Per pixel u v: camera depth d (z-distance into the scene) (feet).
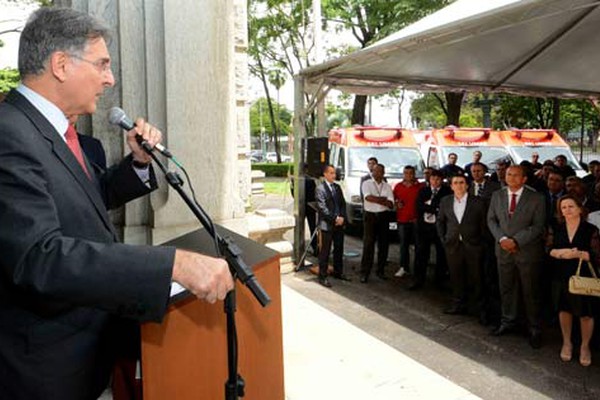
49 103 4.14
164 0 8.45
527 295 15.83
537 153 39.93
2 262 3.43
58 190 3.89
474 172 24.95
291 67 77.15
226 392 4.53
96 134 8.41
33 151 3.73
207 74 8.98
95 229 4.17
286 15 66.85
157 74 8.60
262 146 175.83
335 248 24.27
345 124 114.11
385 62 22.90
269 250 5.84
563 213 14.47
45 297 3.36
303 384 8.30
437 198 22.08
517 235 15.65
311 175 24.29
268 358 5.67
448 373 14.08
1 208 3.47
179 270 3.64
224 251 4.46
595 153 90.43
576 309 14.19
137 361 5.06
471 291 20.17
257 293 4.38
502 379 13.70
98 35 4.25
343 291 22.45
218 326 4.97
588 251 14.10
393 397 7.98
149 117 8.59
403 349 15.84
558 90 33.83
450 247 18.80
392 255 30.07
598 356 15.05
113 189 5.47
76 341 4.21
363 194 24.41
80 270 3.36
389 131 36.91
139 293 3.51
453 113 56.90
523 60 25.68
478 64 25.76
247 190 11.88
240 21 11.39
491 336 16.88
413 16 42.47
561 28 21.15
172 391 4.73
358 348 9.77
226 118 9.27
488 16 15.64
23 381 4.05
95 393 4.62
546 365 14.57
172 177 4.92
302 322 11.12
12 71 32.04
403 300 21.09
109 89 8.46
